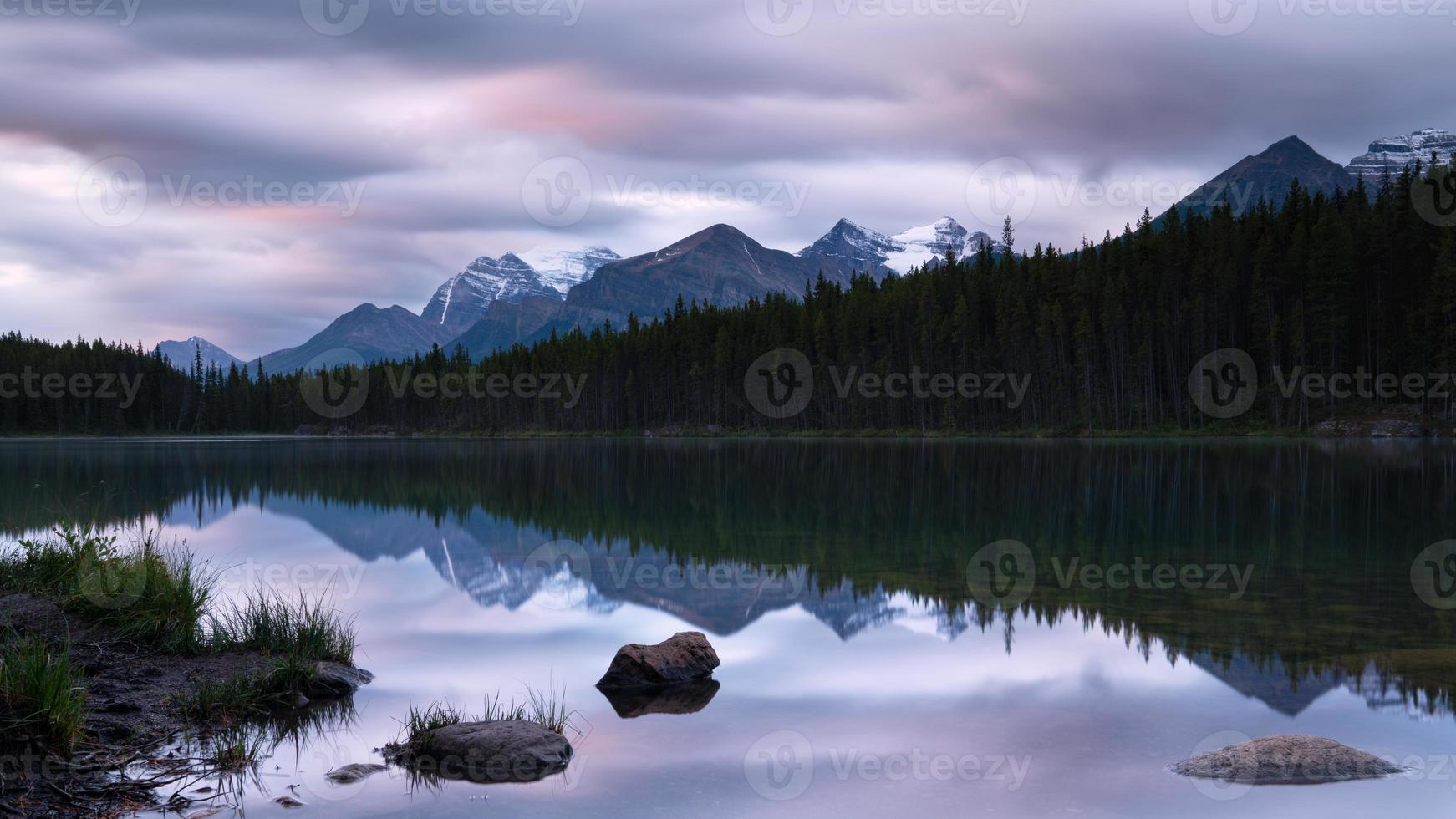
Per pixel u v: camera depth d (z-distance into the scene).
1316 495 33.97
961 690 10.41
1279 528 24.78
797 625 13.81
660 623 14.08
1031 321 106.69
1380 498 32.47
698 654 11.15
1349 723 9.13
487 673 11.26
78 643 11.50
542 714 9.57
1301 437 85.00
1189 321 97.81
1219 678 10.80
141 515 30.03
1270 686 10.41
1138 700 9.96
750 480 45.53
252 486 42.47
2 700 8.30
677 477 47.78
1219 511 29.28
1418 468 46.84
